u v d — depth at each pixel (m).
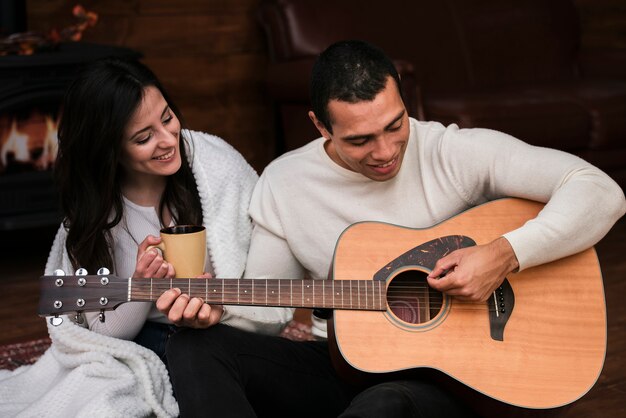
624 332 2.82
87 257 1.89
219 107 4.75
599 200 1.76
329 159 1.90
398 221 1.90
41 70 3.33
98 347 1.88
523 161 1.83
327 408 1.82
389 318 1.73
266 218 1.96
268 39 4.35
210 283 1.69
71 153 1.85
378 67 1.69
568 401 1.67
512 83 4.58
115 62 1.81
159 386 1.89
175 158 1.84
